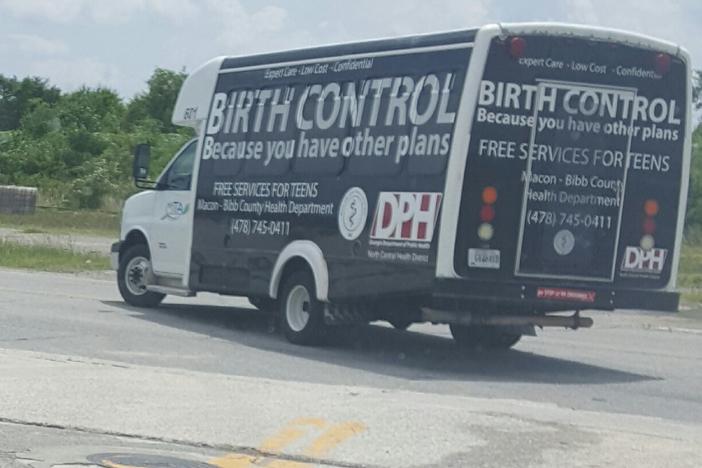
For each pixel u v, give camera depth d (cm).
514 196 1265
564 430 888
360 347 1470
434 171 1263
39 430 848
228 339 1474
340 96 1405
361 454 807
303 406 941
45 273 2428
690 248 4472
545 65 1272
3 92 8812
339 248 1376
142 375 1057
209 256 1596
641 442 860
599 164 1302
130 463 768
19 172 6169
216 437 842
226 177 1574
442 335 1689
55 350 1276
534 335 1455
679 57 1332
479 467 781
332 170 1398
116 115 7406
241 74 1578
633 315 2173
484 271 1256
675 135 1337
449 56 1277
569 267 1295
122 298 1905
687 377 1348
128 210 1798
